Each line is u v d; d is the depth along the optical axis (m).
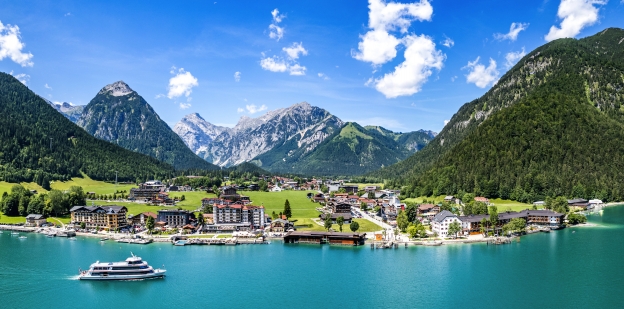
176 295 172.75
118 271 189.62
